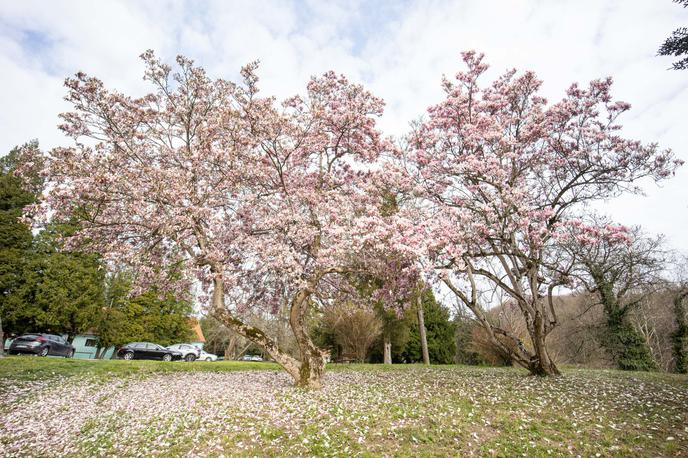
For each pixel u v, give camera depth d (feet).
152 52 43.37
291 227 37.42
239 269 42.29
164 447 23.44
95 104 40.14
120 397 38.09
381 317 86.43
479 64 45.75
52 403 36.22
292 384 41.29
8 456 24.47
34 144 106.01
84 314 94.84
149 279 41.14
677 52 29.35
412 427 24.48
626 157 41.86
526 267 46.21
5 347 97.40
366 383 42.14
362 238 33.91
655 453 20.34
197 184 38.75
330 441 22.65
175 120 45.14
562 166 45.98
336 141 45.19
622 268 65.36
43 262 92.73
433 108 47.32
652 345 97.96
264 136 38.47
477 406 29.35
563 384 39.04
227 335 133.69
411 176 45.52
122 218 40.40
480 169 39.06
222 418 27.78
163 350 92.27
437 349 100.48
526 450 20.90
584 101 44.24
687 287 70.03
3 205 93.91
